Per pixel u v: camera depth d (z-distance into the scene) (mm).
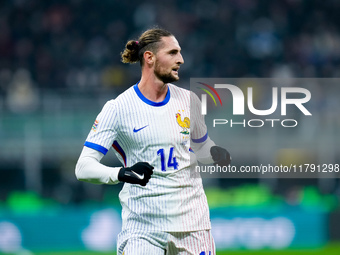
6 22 68250
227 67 65562
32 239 39906
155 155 14211
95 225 40062
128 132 14250
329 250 38156
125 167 14594
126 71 63219
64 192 47906
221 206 41031
